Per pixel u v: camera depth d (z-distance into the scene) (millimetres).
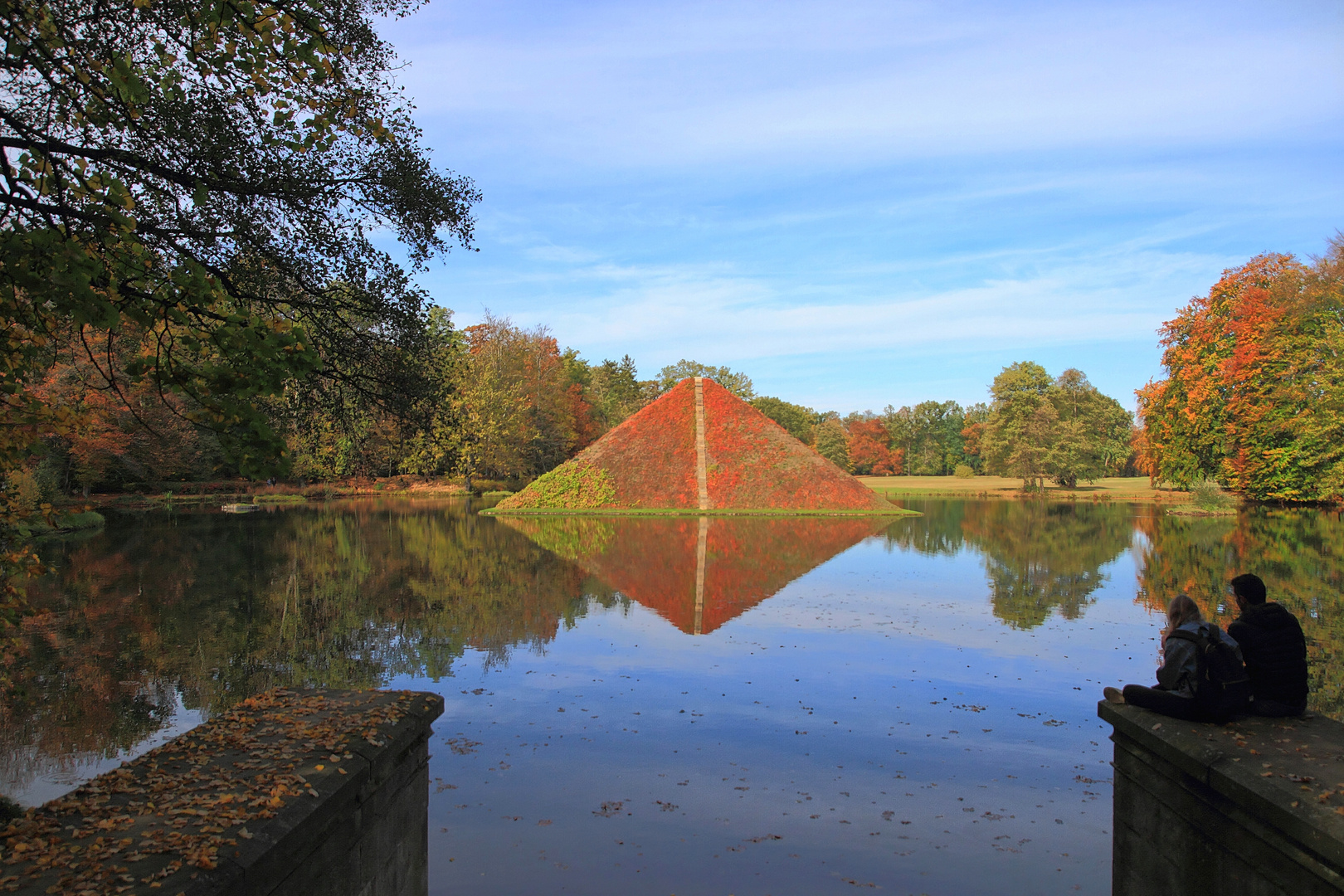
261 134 6973
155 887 3068
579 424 73625
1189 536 28766
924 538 29375
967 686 10188
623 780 7230
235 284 7129
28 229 5035
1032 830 6301
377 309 8469
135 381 4586
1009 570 20672
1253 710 5246
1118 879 5387
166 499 42156
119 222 4742
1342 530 30047
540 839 6094
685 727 8641
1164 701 5230
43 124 6055
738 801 6793
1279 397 39094
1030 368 76500
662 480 45312
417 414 9352
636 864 5703
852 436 107875
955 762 7699
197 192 4855
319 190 7512
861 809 6656
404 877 5043
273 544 25359
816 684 10250
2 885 3115
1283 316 39312
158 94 6281
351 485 58375
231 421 4574
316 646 12070
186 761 4406
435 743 8125
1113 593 17094
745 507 43875
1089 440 72125
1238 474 42656
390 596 16500
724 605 15664
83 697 9508
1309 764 4266
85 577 18391
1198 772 4438
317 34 6348
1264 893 3932
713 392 50250
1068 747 8117
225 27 6070
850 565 21719
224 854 3336
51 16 5656
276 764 4316
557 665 11164
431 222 8547
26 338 5566
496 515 39812
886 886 5438
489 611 14898
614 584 18203
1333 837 3439
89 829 3615
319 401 8992
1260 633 5355
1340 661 10812
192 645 12109
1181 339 47531
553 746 8062
